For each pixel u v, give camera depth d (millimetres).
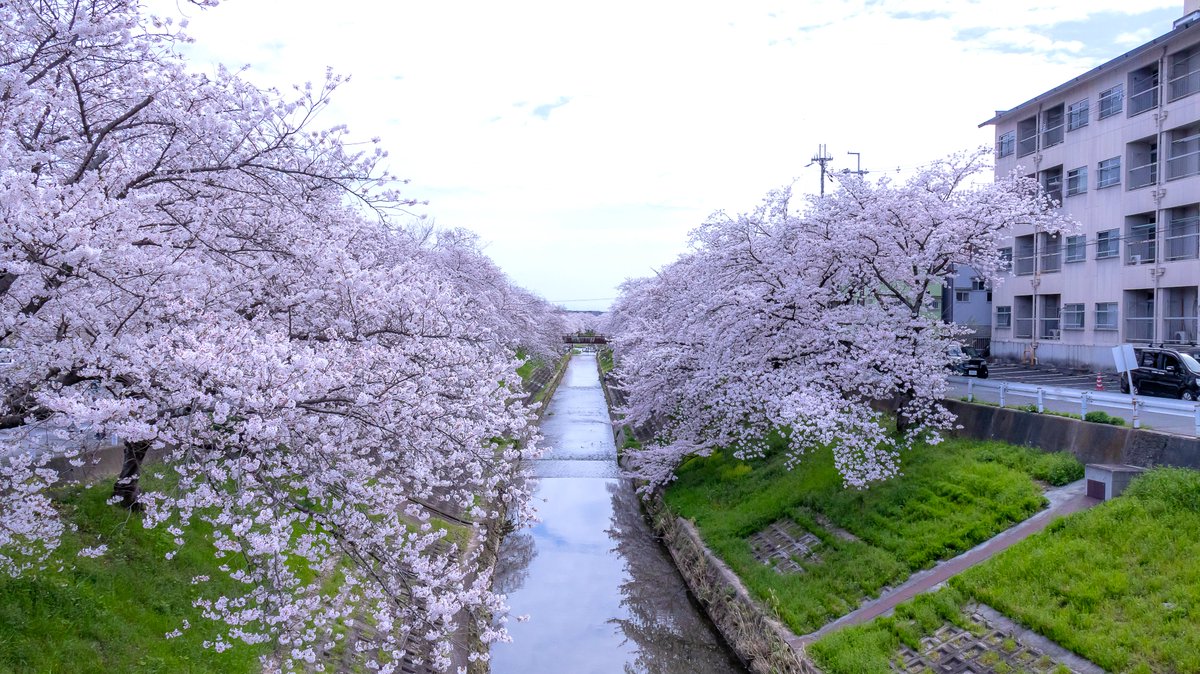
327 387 6074
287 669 7180
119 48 6594
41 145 6770
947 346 13516
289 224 7719
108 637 6574
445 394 7551
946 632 8500
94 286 5863
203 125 6719
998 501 10555
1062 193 26547
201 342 5699
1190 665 6633
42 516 6691
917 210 12766
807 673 8797
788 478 14727
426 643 9547
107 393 6102
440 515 14344
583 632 12984
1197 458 9250
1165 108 22156
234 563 8469
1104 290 24703
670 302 20250
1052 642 7672
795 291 12961
